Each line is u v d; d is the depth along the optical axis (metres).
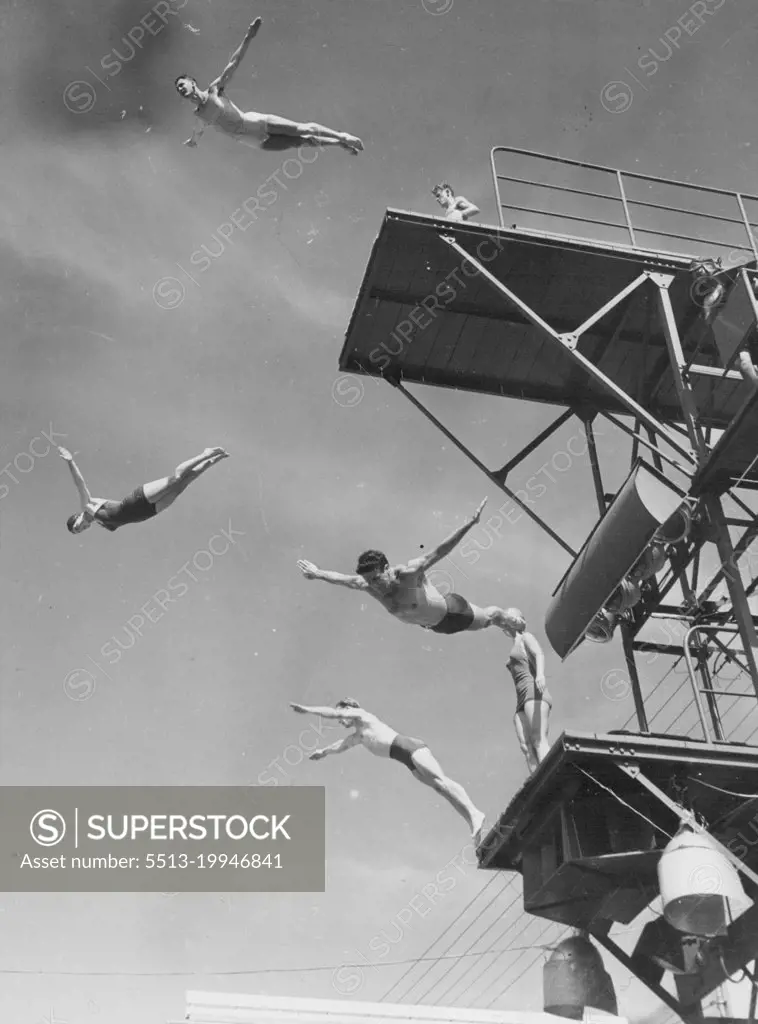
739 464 13.53
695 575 15.09
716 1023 13.17
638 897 12.93
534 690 13.80
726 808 12.67
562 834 12.45
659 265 15.98
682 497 13.63
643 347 16.92
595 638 14.90
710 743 12.02
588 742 11.70
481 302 16.80
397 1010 13.12
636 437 16.91
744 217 16.53
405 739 14.29
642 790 12.36
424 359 17.77
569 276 16.27
